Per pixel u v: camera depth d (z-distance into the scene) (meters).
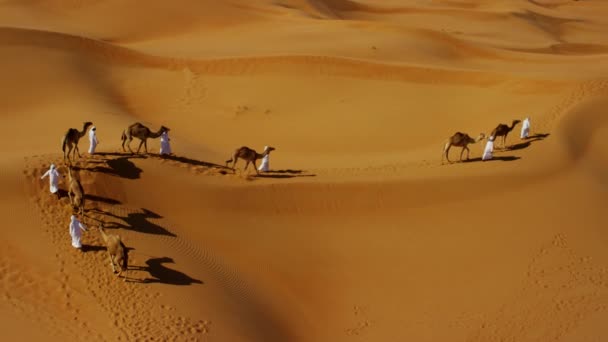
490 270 19.06
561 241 20.27
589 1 116.38
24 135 25.95
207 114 32.62
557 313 17.30
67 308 15.38
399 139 29.00
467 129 28.98
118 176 20.20
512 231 20.75
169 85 36.03
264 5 63.62
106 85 35.09
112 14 55.72
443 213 21.72
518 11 83.38
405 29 50.59
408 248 20.06
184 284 16.48
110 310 15.31
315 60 37.91
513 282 18.52
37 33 36.94
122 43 51.09
